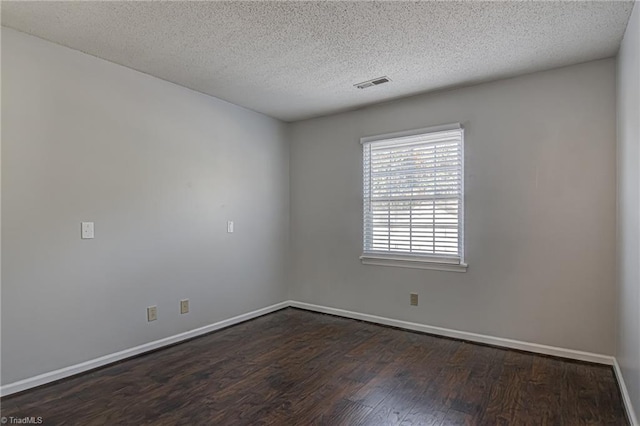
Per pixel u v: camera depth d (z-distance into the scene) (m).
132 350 2.96
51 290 2.49
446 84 3.29
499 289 3.19
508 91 3.14
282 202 4.52
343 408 2.18
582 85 2.84
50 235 2.49
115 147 2.86
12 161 2.33
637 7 1.89
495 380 2.53
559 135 2.93
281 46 2.58
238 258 3.91
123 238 2.91
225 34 2.42
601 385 2.44
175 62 2.85
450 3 2.06
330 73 3.06
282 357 2.96
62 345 2.55
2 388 2.28
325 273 4.30
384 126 3.85
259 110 4.09
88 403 2.22
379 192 3.89
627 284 2.23
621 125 2.49
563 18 2.20
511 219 3.12
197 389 2.41
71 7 2.09
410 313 3.67
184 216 3.37
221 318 3.72
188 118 3.41
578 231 2.86
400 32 2.38
